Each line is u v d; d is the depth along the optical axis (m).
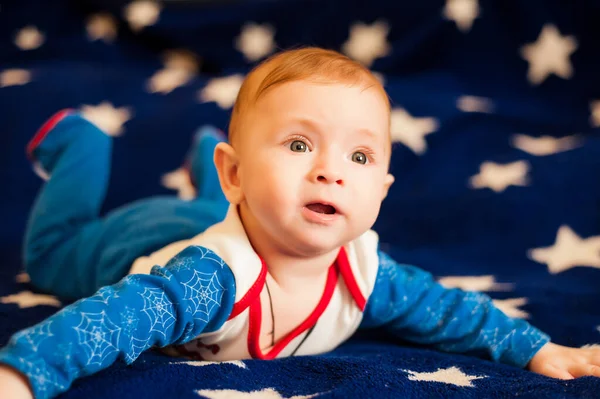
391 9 1.91
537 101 1.85
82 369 0.65
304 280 0.82
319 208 0.74
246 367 0.76
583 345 0.91
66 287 1.14
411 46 1.89
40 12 1.99
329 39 1.94
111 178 1.64
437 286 0.94
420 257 1.35
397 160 1.66
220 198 1.29
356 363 0.77
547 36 1.86
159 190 1.62
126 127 1.74
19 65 1.94
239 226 0.81
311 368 0.77
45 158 1.28
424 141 1.69
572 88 1.84
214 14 1.99
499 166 1.62
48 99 1.75
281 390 0.71
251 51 1.97
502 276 1.26
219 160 0.84
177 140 1.71
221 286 0.77
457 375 0.79
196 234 1.06
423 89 1.83
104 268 1.07
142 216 1.13
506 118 1.77
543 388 0.72
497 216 1.45
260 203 0.74
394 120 1.71
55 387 0.62
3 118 1.71
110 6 2.01
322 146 0.75
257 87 0.81
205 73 2.02
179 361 0.79
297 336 0.85
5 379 0.60
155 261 0.92
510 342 0.88
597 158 1.54
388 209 1.54
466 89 1.87
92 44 1.97
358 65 0.81
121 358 0.69
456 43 1.88
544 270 1.30
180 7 2.02
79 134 1.28
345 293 0.87
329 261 0.82
